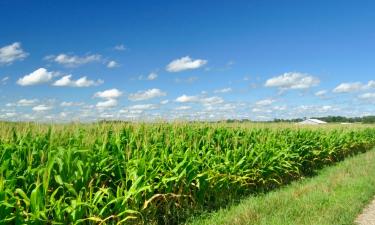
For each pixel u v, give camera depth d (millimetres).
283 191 12219
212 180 10703
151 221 8570
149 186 7984
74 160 7602
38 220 6262
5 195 6164
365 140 31844
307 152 19406
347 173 15562
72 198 7223
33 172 7152
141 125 12500
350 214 8906
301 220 8383
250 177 13016
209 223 8586
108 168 8742
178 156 10172
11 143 8570
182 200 9703
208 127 14930
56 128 10258
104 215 7434
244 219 8484
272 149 14625
